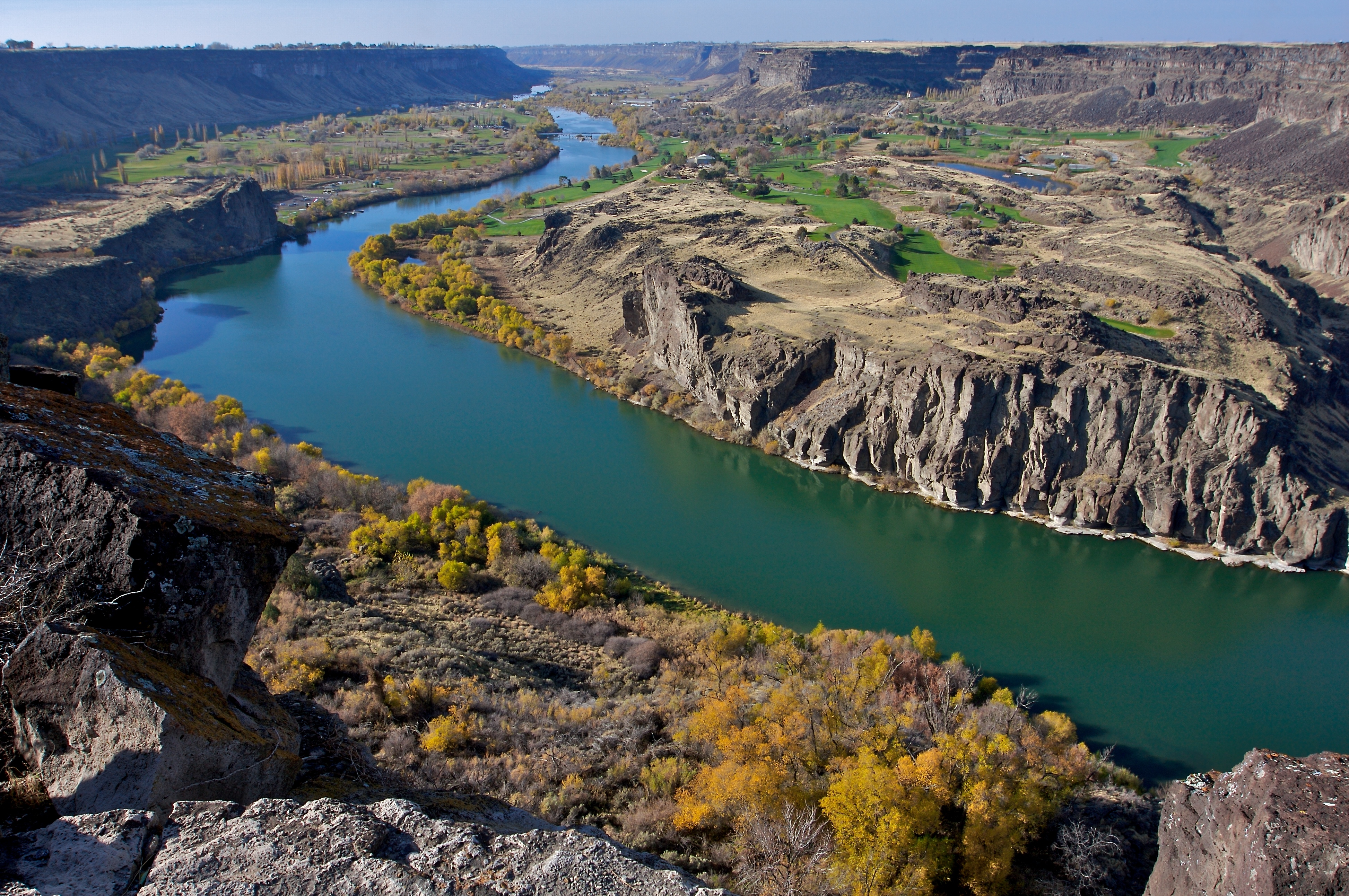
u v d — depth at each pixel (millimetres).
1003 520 82312
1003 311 97125
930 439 85688
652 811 34344
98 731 12828
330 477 79250
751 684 50906
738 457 95938
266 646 44250
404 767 33969
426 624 55688
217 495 16891
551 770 37000
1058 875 35375
